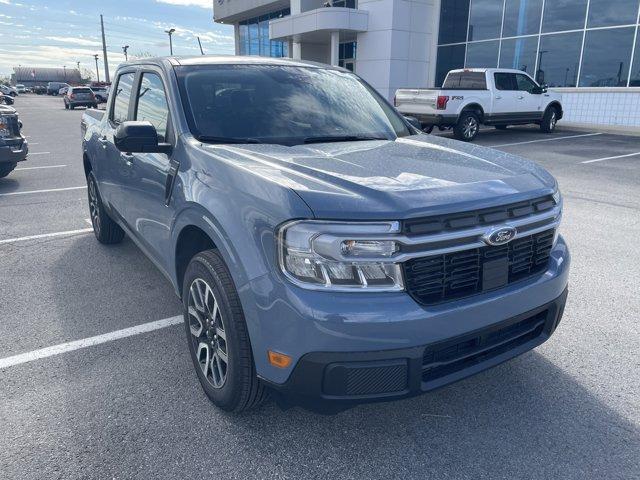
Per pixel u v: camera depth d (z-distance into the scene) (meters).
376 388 2.15
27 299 4.26
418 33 22.88
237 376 2.49
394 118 3.92
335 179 2.34
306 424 2.71
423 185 2.33
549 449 2.53
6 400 2.91
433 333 2.17
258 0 32.47
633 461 2.45
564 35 18.52
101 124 4.93
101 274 4.80
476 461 2.45
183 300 2.97
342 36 24.97
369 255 2.09
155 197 3.33
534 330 2.70
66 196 8.08
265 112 3.37
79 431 2.65
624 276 4.74
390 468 2.41
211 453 2.50
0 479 2.32
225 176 2.55
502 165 2.82
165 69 3.55
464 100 14.99
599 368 3.22
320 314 2.06
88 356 3.38
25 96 74.12
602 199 7.75
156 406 2.86
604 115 17.89
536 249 2.62
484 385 3.05
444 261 2.23
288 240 2.13
